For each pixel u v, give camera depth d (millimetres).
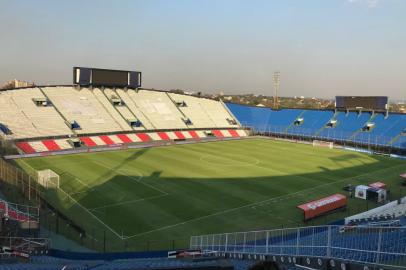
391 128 104000
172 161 78250
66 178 62188
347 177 67688
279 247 30359
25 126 92062
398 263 19141
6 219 37625
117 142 97438
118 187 58031
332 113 120625
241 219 46438
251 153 90062
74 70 111875
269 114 131000
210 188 58688
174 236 41281
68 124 98312
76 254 34344
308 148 99438
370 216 46500
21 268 24594
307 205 47531
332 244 26875
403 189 61062
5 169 56625
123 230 42500
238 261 26875
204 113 127188
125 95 120750
